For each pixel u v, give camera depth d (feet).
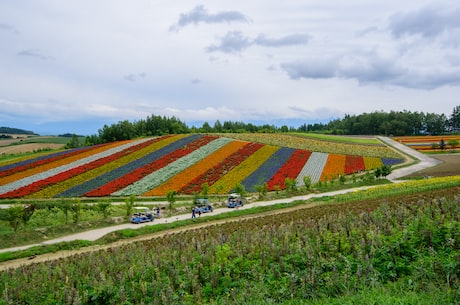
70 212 122.83
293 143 272.51
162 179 176.14
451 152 291.58
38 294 45.39
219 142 255.09
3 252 77.20
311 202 135.44
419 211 58.29
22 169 187.32
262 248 49.26
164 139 262.47
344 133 550.36
